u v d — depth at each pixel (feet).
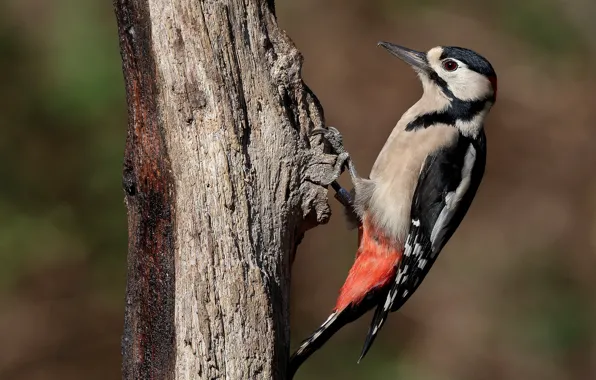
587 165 54.60
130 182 21.68
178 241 21.12
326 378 44.88
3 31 45.27
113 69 44.01
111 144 43.83
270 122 22.04
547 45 57.36
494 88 28.35
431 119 27.76
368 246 26.61
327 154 23.16
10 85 44.86
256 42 22.20
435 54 28.04
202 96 21.27
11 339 43.70
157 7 21.35
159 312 21.26
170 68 21.30
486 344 48.34
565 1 57.77
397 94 51.52
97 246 43.93
